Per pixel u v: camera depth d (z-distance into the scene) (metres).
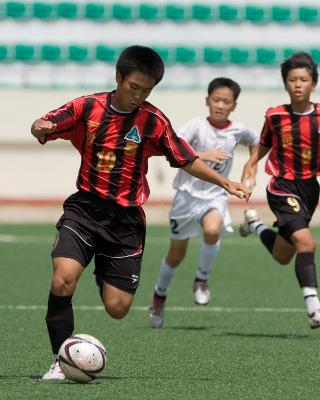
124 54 20.61
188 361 25.33
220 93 34.66
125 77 20.53
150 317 33.00
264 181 83.00
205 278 34.47
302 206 29.84
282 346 28.44
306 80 29.53
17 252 59.22
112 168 21.73
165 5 87.88
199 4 88.06
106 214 21.83
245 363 24.98
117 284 22.08
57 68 87.44
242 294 43.44
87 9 87.50
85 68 87.50
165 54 87.88
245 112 83.62
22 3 87.12
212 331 32.06
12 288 43.81
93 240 21.86
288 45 88.56
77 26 87.62
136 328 32.78
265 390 20.66
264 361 25.36
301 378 22.47
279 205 30.00
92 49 87.50
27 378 21.91
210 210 34.00
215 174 21.72
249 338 30.33
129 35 87.81
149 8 87.81
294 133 29.98
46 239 66.88
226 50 88.25
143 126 21.70
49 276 48.50
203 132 35.12
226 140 35.16
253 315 36.62
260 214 80.38
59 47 87.50
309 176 30.03
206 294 34.66
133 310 37.94
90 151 21.75
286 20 88.44
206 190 34.25
